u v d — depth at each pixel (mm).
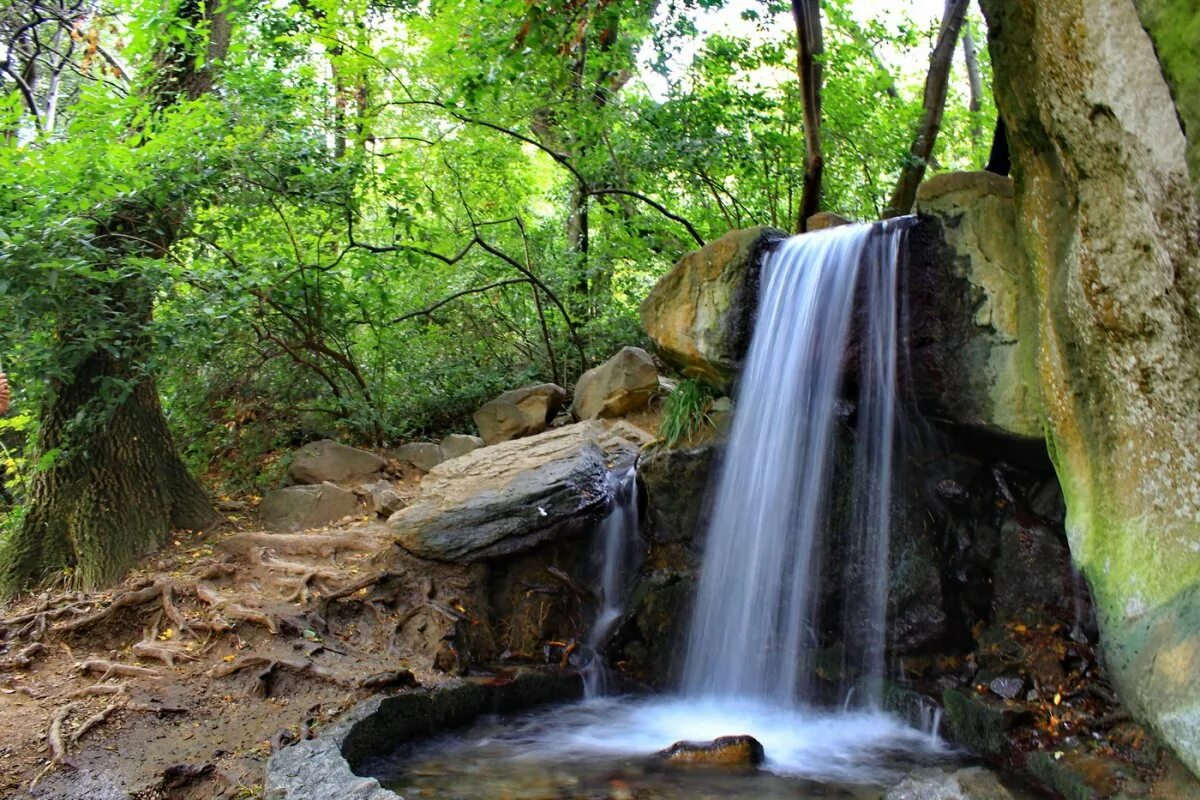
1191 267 2992
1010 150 4332
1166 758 3682
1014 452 5160
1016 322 4766
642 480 6645
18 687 4836
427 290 10617
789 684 5535
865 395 5520
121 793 3850
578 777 4410
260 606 5570
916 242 5211
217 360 8250
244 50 8227
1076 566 4062
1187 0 2641
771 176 10648
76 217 6027
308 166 7781
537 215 12609
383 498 7410
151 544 6555
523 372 10844
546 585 6309
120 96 7906
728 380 6406
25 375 5930
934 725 4805
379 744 4668
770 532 5758
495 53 8328
